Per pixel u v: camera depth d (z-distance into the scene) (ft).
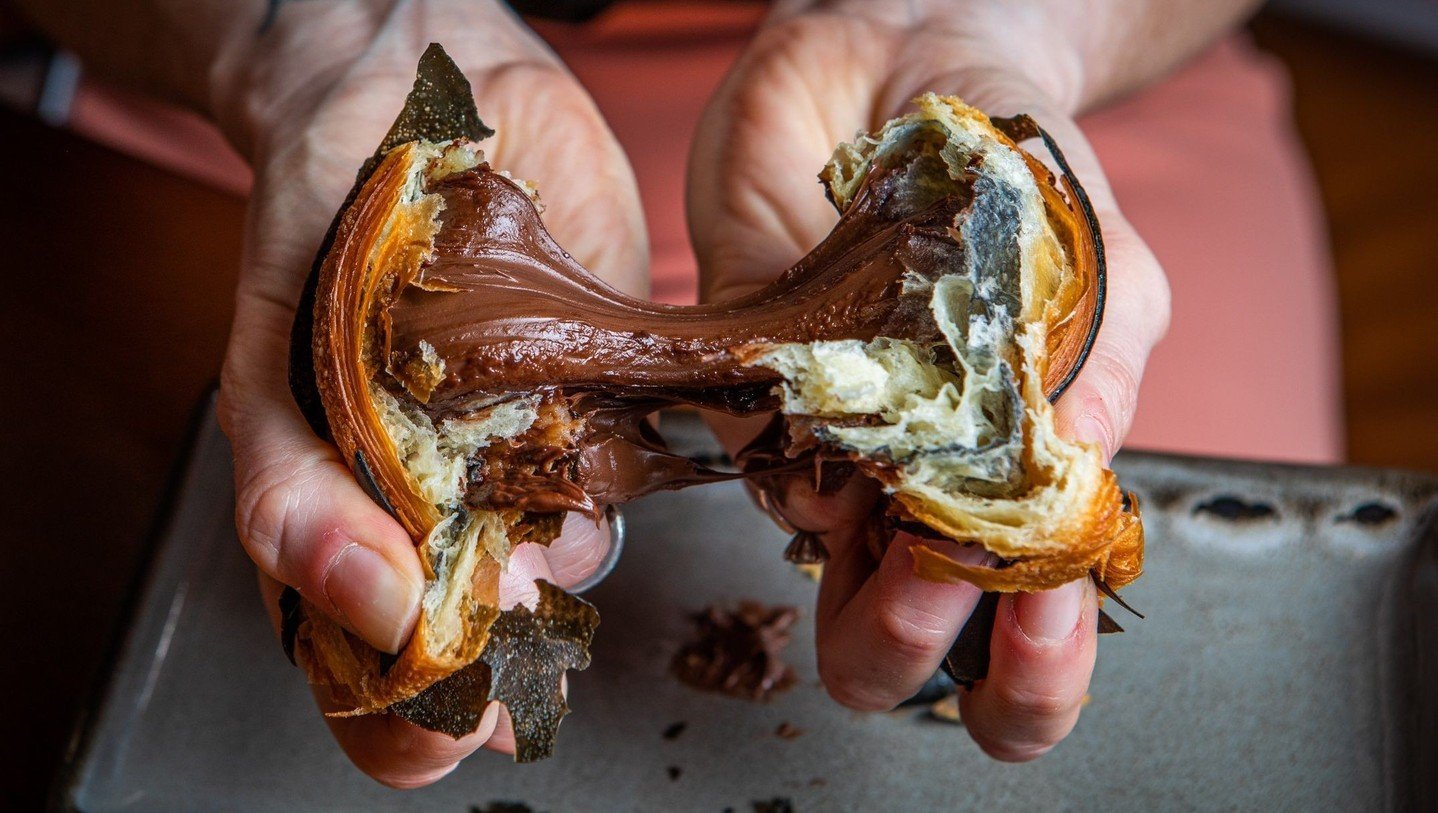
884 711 1.12
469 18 1.34
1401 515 1.24
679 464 0.94
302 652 0.94
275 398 0.96
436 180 0.91
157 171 1.64
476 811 1.13
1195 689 1.17
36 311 1.46
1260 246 1.77
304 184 1.11
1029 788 1.13
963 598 0.92
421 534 0.87
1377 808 1.11
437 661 0.86
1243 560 1.24
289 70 1.29
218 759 1.17
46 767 1.22
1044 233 0.87
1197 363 1.71
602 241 1.22
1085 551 0.81
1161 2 1.60
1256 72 2.03
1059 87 1.40
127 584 1.24
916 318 0.86
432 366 0.85
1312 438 1.71
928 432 0.83
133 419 1.41
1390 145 2.80
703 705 1.18
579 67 1.85
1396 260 2.65
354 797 1.15
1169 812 1.11
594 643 1.22
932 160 0.91
